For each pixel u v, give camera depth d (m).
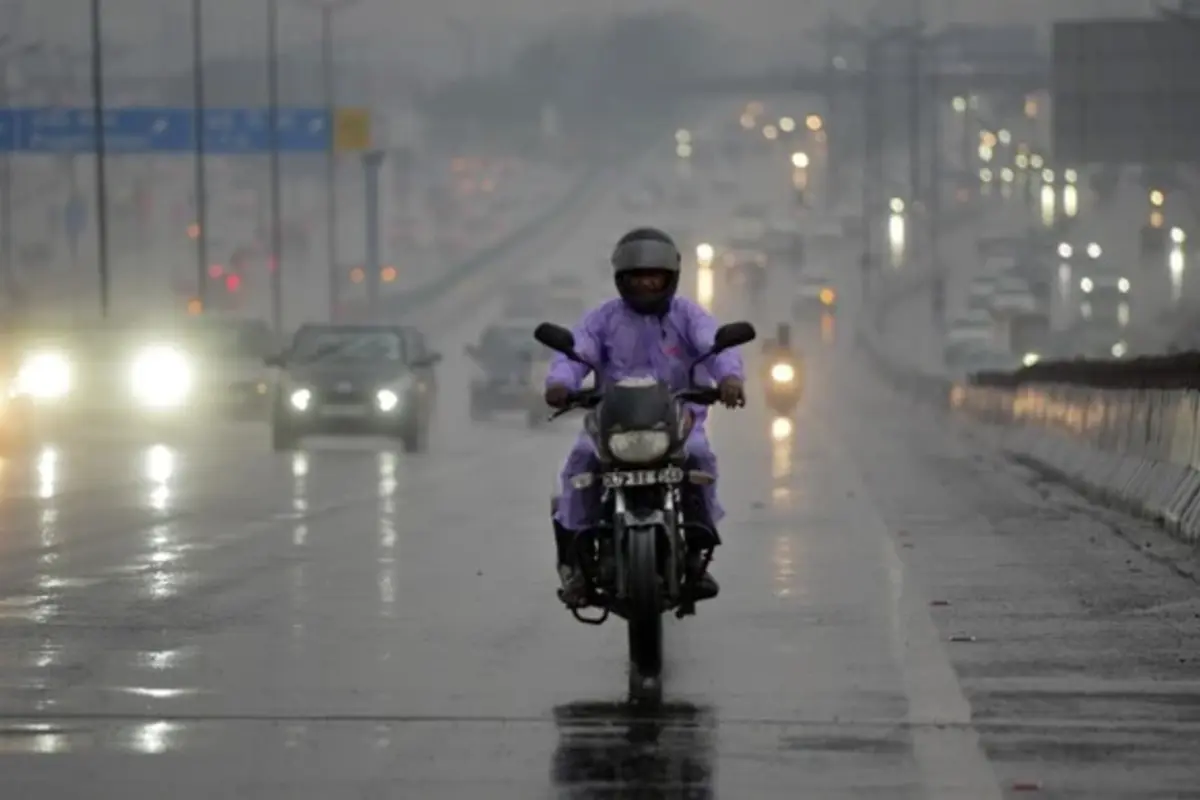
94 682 29.05
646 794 22.31
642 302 30.11
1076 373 77.75
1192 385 53.09
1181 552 47.47
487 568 43.75
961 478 74.69
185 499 63.09
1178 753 24.50
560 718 26.58
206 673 29.88
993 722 26.38
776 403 144.62
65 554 46.31
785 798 22.14
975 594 39.34
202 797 22.12
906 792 22.45
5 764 23.69
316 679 29.41
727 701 27.83
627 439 28.62
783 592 39.62
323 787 22.61
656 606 28.38
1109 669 30.50
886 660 31.33
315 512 58.31
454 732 25.66
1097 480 64.56
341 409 93.25
